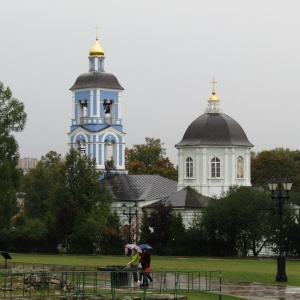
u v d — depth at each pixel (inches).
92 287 2303.2
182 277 2859.3
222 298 2256.4
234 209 4953.3
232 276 2896.2
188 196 5812.0
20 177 5054.1
